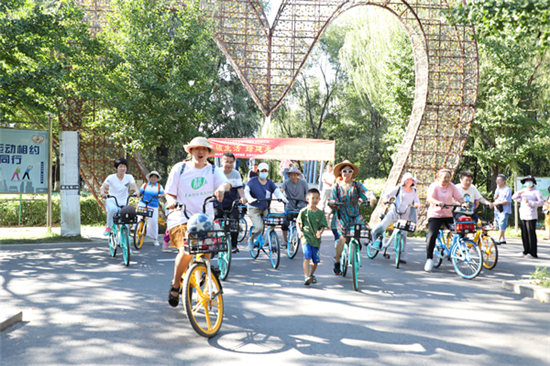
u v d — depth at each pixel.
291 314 5.47
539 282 6.88
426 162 14.57
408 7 13.85
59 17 11.35
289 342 4.49
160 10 15.18
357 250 7.00
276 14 14.79
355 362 4.01
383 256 10.10
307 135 43.88
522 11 6.44
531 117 21.73
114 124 13.99
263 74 14.91
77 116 14.20
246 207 10.90
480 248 8.46
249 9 14.88
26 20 10.69
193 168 5.08
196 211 5.12
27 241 11.07
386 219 9.48
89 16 14.70
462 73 14.42
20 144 12.09
